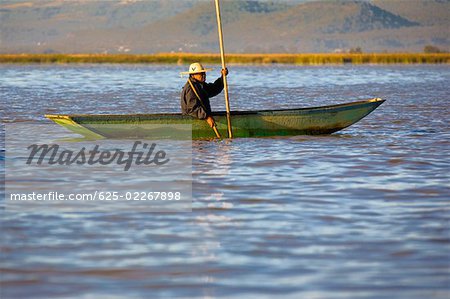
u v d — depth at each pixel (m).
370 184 47.53
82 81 190.38
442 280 29.81
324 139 69.38
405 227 37.22
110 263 31.98
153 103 113.94
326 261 32.09
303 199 43.34
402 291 28.75
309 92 145.88
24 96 129.25
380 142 67.06
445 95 133.38
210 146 64.88
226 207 41.53
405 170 52.56
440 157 58.25
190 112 68.06
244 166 54.56
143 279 30.17
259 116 70.12
